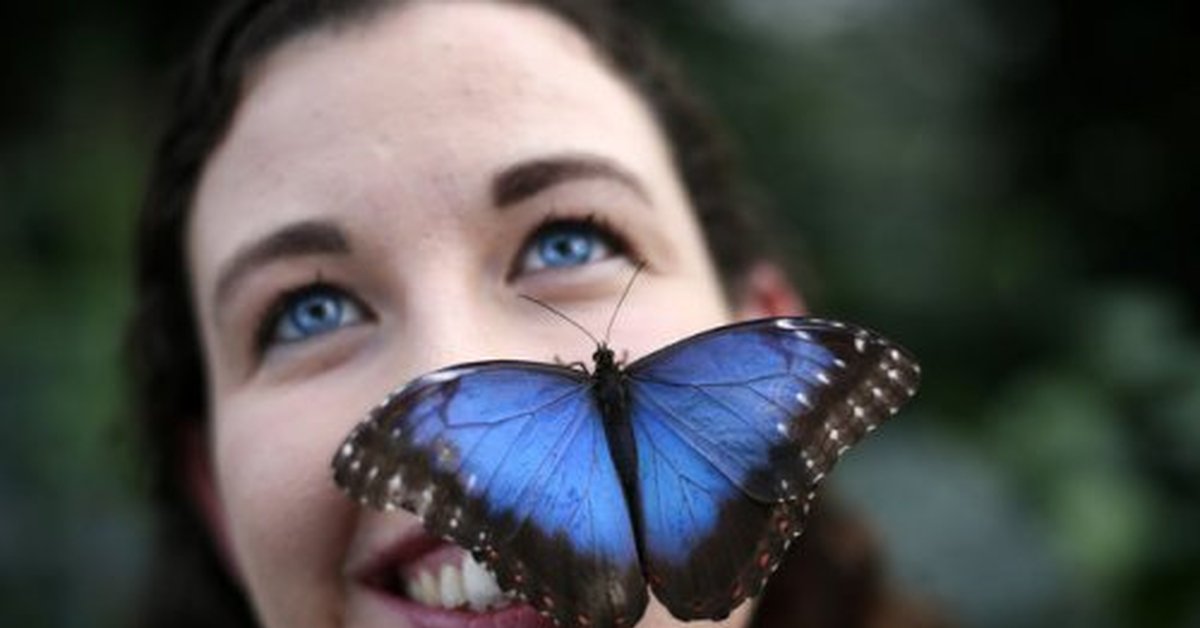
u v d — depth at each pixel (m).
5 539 1.14
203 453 0.75
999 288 1.64
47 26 1.60
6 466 1.18
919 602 0.82
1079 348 1.22
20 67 1.58
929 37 1.86
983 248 1.67
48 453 1.20
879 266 1.68
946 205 1.73
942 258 1.68
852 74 1.85
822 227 1.71
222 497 0.71
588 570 0.57
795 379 0.58
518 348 0.62
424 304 0.62
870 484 1.08
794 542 0.78
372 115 0.64
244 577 0.73
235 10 0.68
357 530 0.62
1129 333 1.08
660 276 0.65
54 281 1.35
